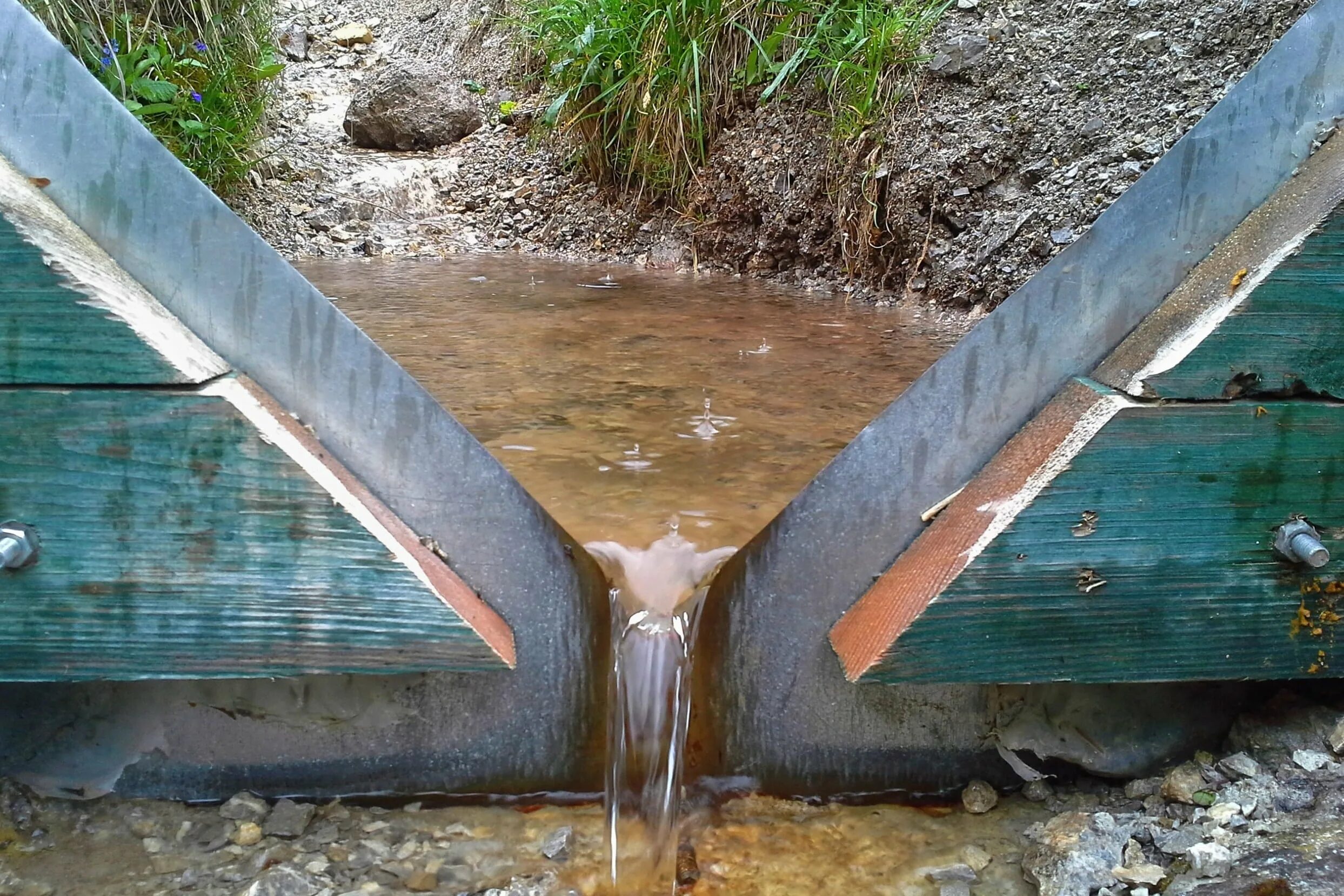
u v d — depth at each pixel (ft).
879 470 5.96
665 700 5.83
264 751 5.92
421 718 5.95
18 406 4.85
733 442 7.95
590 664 5.99
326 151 24.31
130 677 5.16
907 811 6.07
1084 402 5.55
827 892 5.36
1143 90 13.78
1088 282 5.82
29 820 5.65
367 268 17.44
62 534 5.00
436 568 5.58
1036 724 6.08
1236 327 5.18
